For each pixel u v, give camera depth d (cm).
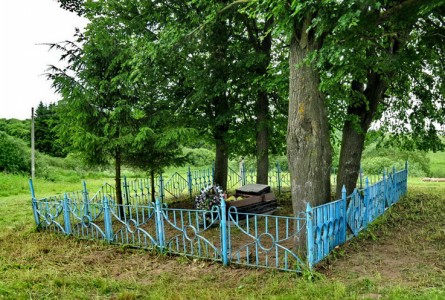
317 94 600
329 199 625
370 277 491
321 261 553
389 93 1007
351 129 892
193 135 1045
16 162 2472
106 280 536
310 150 597
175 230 867
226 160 1309
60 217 955
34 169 2370
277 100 1227
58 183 2159
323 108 611
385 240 687
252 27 1141
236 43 1138
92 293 499
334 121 981
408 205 1038
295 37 598
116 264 623
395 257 582
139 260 639
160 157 1103
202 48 1092
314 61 589
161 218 662
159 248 664
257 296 460
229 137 1191
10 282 529
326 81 643
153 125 1046
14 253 693
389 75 849
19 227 929
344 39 581
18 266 613
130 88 986
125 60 982
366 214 772
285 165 2284
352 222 693
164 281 532
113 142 944
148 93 1095
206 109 1206
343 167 899
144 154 1078
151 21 1105
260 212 986
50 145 3466
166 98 1168
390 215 901
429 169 2405
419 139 1085
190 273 566
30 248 716
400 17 553
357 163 895
